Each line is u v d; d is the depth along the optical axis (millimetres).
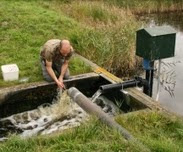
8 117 4016
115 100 4195
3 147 2885
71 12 7555
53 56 4012
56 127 3752
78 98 3584
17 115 4051
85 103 3475
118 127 3057
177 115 3482
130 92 4031
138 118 3363
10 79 4238
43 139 2994
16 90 4023
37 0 8070
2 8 6621
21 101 4105
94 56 5391
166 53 4004
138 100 3838
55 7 7805
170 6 10586
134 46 5785
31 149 2881
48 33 5762
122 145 2850
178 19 9953
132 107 3953
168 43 3957
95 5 8008
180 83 5426
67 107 4016
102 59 5398
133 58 5773
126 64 5730
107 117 3189
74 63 4754
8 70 4238
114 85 4059
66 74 4281
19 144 2918
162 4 10531
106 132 3029
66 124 3789
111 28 6094
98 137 3000
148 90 4234
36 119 3955
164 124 3289
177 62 6293
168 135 3145
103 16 7523
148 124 3285
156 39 3875
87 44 5445
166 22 9523
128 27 6211
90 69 4656
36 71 4465
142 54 4059
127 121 3328
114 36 5770
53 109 4090
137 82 4148
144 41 3973
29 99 4148
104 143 2895
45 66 4156
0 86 4098
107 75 4500
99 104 4211
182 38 8039
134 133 3125
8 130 3768
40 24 6031
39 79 4289
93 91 4539
